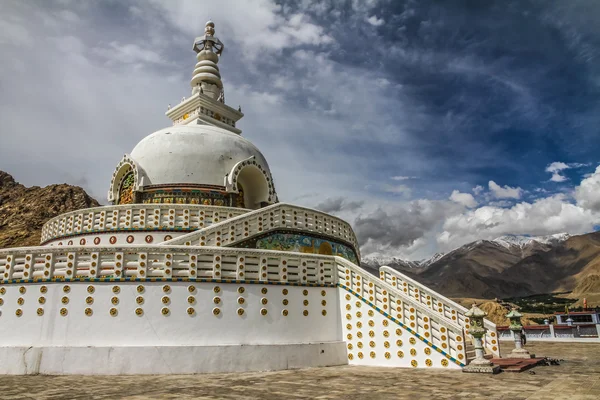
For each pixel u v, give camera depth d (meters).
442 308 15.47
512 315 14.66
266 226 16.78
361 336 13.78
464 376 10.65
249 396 8.14
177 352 11.62
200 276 12.55
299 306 13.70
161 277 12.23
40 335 11.70
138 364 11.35
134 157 22.59
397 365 12.95
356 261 22.12
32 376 10.87
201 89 28.14
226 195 21.73
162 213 18.62
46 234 21.48
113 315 11.82
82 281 12.00
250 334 12.65
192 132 22.98
